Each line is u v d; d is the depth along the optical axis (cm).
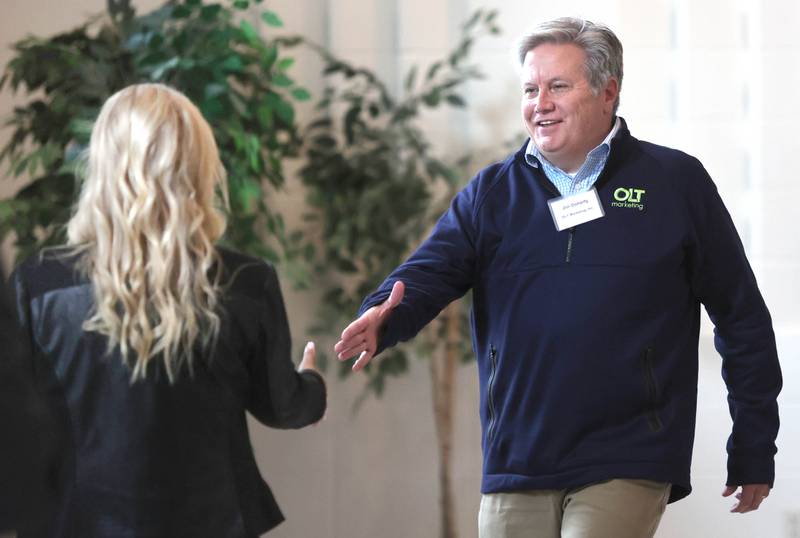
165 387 475
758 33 1012
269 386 503
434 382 1028
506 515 602
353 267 1007
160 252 475
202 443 479
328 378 1045
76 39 927
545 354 593
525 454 593
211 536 473
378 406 1052
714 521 1016
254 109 935
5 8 1027
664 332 595
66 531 465
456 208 646
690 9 1016
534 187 624
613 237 600
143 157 482
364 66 1042
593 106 612
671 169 616
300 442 1053
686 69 1018
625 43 1021
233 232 916
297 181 1032
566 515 585
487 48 1040
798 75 1010
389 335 604
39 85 917
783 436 1009
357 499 1052
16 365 423
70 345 476
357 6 1040
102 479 469
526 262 610
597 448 582
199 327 480
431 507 1053
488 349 618
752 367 626
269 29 1035
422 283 625
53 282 482
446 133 1040
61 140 902
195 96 882
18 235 898
